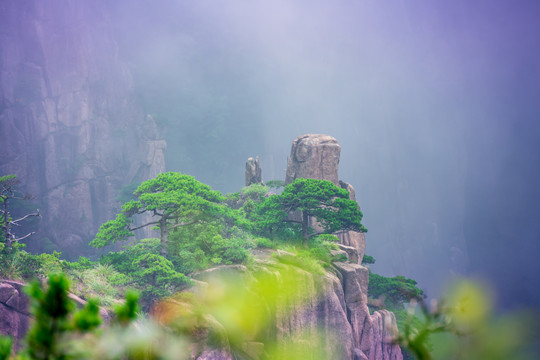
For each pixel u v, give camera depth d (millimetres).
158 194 49156
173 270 43625
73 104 143250
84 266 43500
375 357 53625
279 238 59188
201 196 53844
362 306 53094
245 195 70312
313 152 70375
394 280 62312
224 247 49312
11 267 37125
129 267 45406
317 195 56969
